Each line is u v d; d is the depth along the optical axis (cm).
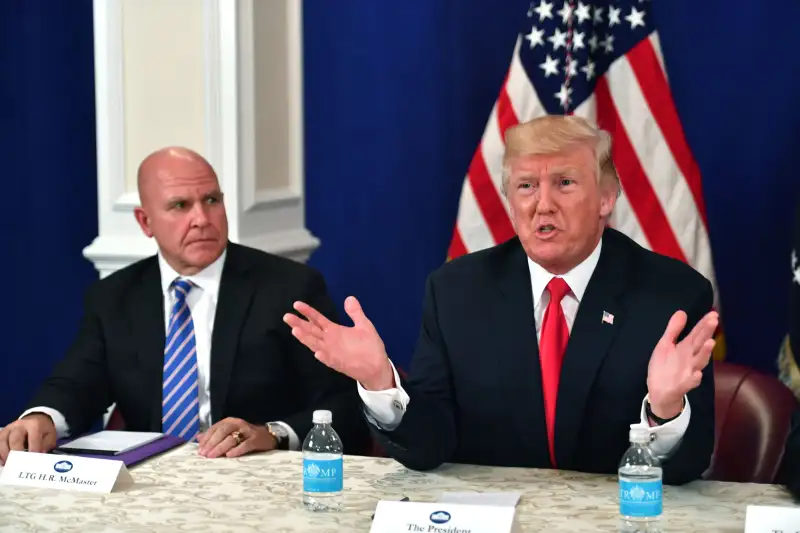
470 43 680
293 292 479
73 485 349
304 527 307
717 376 422
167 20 608
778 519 292
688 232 595
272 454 395
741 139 650
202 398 470
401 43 691
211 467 375
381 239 707
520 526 304
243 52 602
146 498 338
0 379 720
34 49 710
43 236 720
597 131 371
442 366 393
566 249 368
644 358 370
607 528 303
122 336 473
